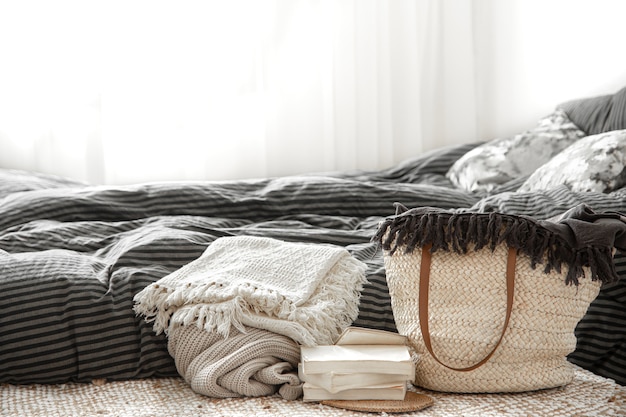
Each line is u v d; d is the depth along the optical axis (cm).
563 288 163
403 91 370
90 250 218
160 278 187
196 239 210
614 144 257
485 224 162
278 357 168
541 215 219
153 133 362
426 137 375
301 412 154
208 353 167
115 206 249
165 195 256
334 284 184
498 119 373
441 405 158
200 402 162
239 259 190
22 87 355
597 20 360
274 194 262
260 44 362
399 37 368
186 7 359
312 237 223
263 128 364
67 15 355
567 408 156
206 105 362
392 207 261
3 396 168
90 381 176
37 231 222
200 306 172
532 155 309
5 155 357
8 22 353
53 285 178
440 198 264
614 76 359
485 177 304
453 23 369
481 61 372
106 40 356
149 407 159
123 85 359
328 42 365
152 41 359
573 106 330
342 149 369
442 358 166
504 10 369
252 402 160
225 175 366
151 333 178
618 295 190
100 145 359
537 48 367
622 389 170
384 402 157
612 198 218
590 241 159
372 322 187
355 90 366
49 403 163
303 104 367
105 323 177
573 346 169
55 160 358
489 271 163
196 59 360
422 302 165
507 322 160
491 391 165
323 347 167
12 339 174
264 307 172
